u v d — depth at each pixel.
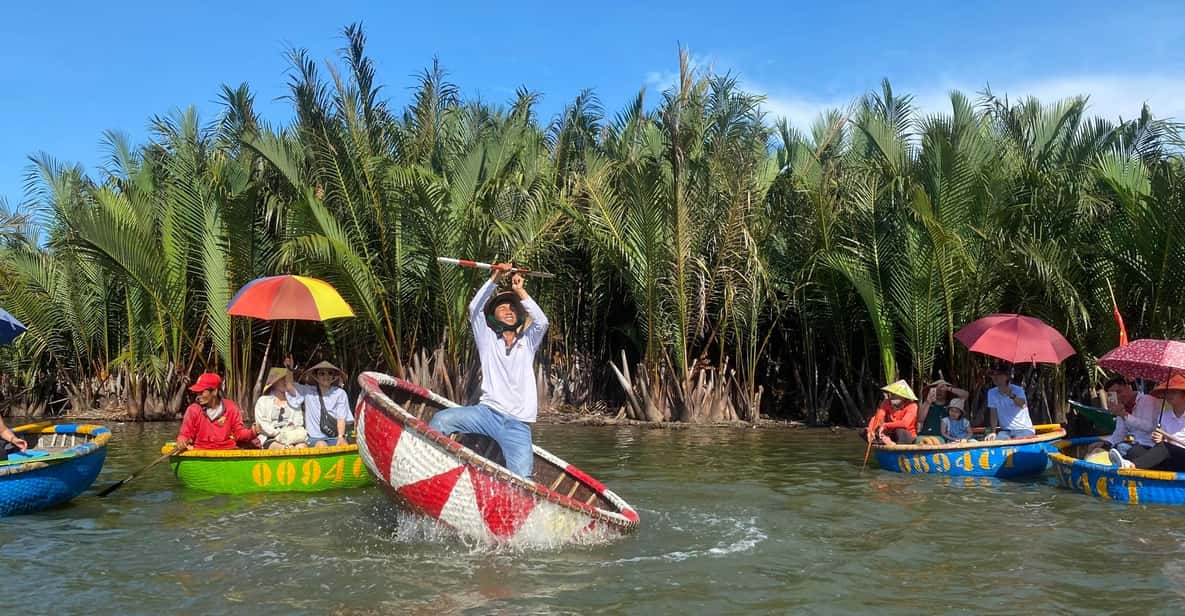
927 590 5.68
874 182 16.25
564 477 8.19
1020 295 15.89
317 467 8.95
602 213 17.19
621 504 7.53
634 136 19.77
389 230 17.23
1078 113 18.00
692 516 7.92
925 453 10.63
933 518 7.88
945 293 15.40
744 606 5.32
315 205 16.31
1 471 7.41
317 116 16.70
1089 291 15.43
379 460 6.77
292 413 9.88
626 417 18.31
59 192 19.83
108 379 19.86
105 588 5.54
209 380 9.30
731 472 10.84
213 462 8.74
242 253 16.84
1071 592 5.64
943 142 15.17
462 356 17.36
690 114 18.22
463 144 19.02
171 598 5.34
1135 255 14.74
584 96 21.89
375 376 7.75
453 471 6.48
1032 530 7.37
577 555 6.40
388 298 17.59
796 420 18.50
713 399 17.97
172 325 18.62
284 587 5.55
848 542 6.94
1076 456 11.01
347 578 5.74
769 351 19.78
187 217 17.22
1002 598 5.52
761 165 18.98
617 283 19.31
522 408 7.12
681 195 16.81
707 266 17.80
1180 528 7.43
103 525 7.30
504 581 5.71
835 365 18.55
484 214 16.66
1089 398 16.23
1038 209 15.43
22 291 19.03
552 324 19.00
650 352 17.83
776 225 18.00
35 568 5.98
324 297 10.75
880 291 16.31
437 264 16.66
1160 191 13.94
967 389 16.06
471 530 6.55
